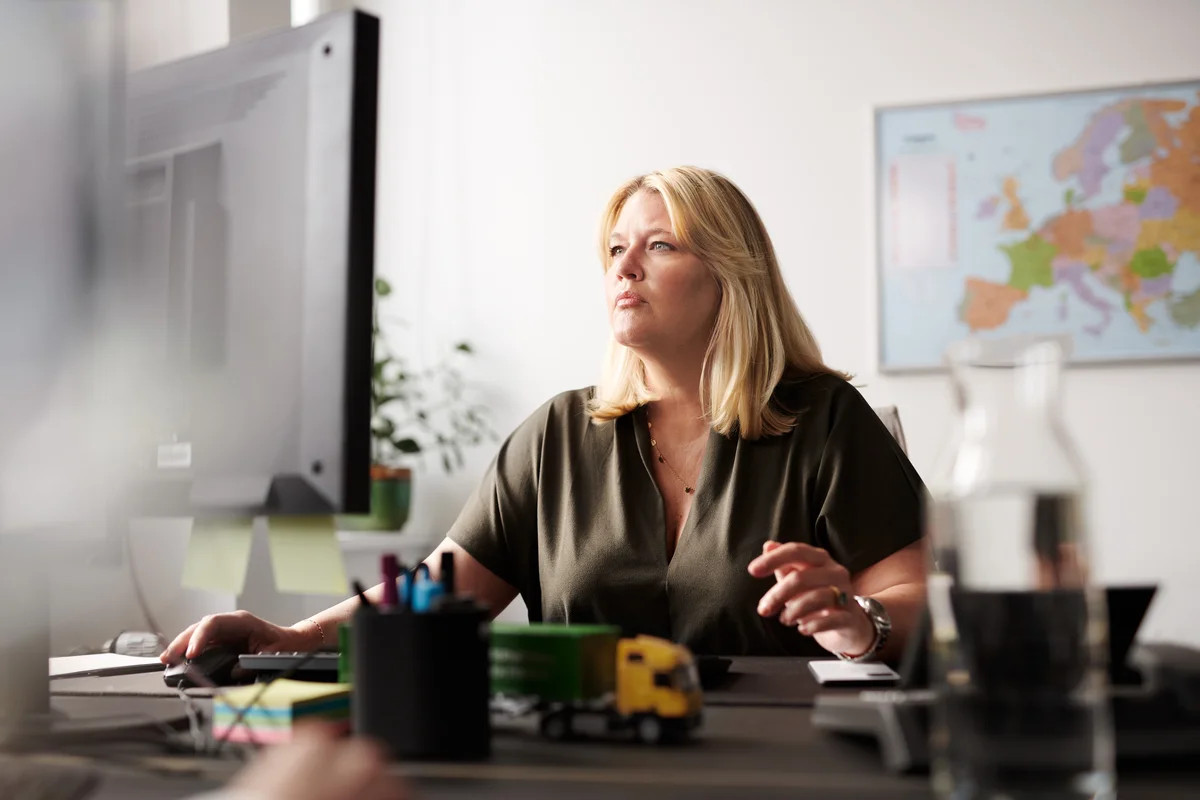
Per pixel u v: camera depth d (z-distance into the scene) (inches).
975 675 19.9
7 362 28.9
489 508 64.0
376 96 31.5
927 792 21.7
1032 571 20.1
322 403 30.5
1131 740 23.5
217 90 34.0
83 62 30.1
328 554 30.9
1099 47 114.4
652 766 24.6
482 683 25.7
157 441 33.1
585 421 63.9
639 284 62.6
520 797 21.7
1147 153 112.0
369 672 25.6
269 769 18.7
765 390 60.7
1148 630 108.6
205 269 33.0
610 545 59.3
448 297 129.0
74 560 30.8
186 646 43.2
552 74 128.1
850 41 120.2
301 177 31.6
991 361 21.5
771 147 121.3
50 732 29.4
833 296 118.3
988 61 116.8
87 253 30.2
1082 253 112.6
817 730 29.0
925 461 114.3
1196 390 110.0
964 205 115.5
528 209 127.7
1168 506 109.6
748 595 56.3
